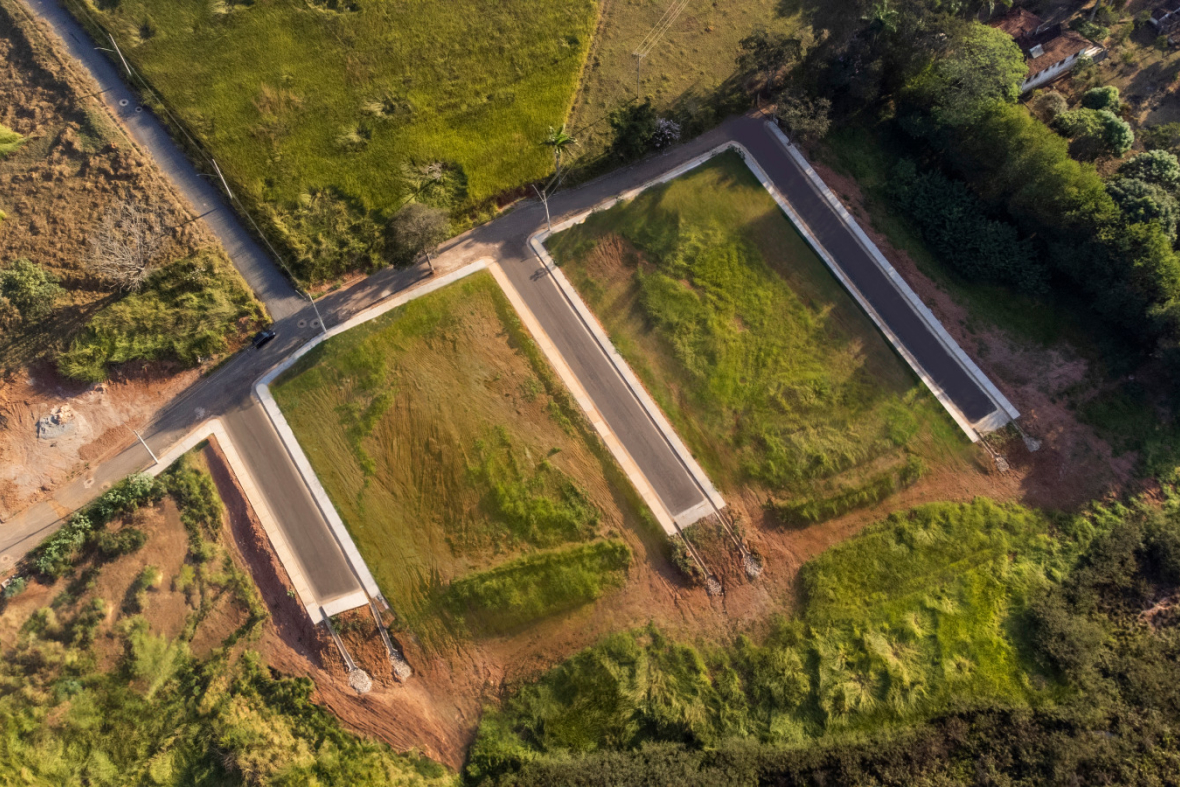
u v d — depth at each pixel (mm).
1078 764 40156
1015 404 48938
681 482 47531
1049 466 47438
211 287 51219
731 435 48469
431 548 46062
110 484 47750
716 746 41562
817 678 42562
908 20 51844
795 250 53344
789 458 47594
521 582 45031
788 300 51844
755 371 49906
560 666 43750
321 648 44125
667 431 48688
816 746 41250
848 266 52875
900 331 51031
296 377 49750
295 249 52562
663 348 50875
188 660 43781
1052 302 51375
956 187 53625
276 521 46688
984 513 46281
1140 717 41156
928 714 41750
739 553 45844
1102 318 50500
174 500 47219
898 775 40312
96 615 43750
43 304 49781
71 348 49062
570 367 50594
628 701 42500
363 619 44625
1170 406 48344
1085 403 48875
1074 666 41625
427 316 51406
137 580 45156
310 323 51656
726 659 43719
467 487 47094
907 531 45906
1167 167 51344
